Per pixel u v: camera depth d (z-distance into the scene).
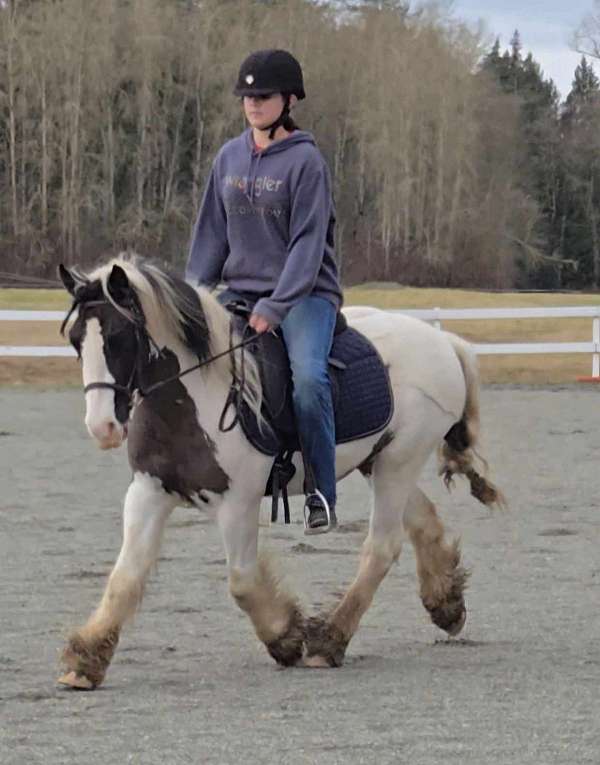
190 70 71.00
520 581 9.39
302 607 7.48
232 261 7.36
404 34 73.31
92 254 67.75
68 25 68.19
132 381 6.48
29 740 5.59
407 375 7.77
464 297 46.94
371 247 71.69
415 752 5.38
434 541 7.96
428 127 72.50
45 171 67.31
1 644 7.46
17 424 19.50
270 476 7.15
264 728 5.79
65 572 9.56
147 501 6.84
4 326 33.59
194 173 69.50
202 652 7.37
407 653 7.45
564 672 6.93
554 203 90.00
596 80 99.94
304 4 72.06
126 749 5.45
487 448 16.70
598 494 13.28
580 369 29.00
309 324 7.20
